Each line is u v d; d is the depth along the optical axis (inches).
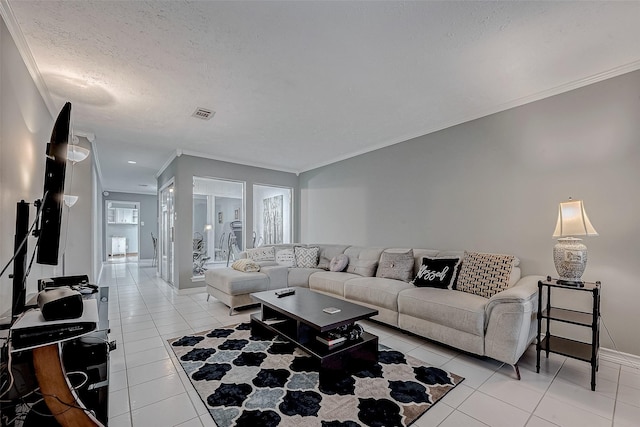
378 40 79.3
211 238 244.4
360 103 119.0
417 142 154.6
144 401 70.6
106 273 273.6
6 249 66.0
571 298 101.0
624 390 75.7
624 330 91.0
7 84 66.9
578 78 99.3
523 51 84.5
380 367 87.7
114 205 417.1
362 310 93.7
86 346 61.7
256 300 111.3
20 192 76.3
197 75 96.4
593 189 97.7
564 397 72.7
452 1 65.6
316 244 206.7
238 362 90.7
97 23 71.1
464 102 118.5
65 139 59.5
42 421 49.4
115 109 122.8
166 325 125.8
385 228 171.9
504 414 65.9
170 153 196.1
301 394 73.3
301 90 107.6
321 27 73.8
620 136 92.9
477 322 88.4
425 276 118.8
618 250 92.7
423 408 67.7
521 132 115.2
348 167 198.8
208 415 65.4
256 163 221.8
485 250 125.4
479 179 128.1
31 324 42.2
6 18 65.5
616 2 65.7
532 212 111.7
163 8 66.4
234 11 67.8
